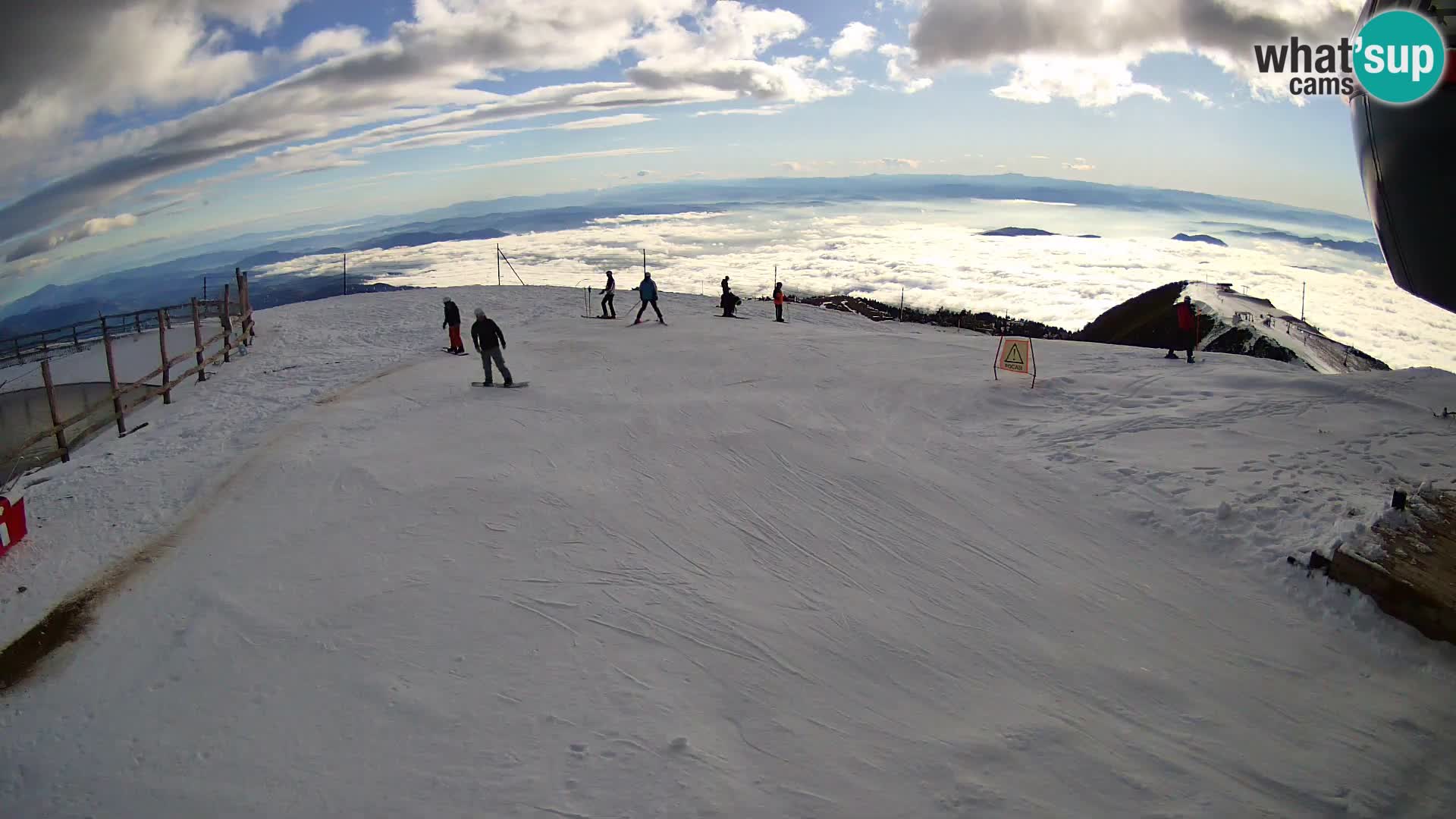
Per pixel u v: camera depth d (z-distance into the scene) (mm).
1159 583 9234
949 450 13836
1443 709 6980
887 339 23719
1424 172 5816
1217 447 12484
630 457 13820
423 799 6332
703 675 7777
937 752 6645
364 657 8234
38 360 26344
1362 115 6301
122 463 14414
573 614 8898
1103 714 7066
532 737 6977
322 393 18531
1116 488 11555
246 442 14961
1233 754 6551
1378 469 11125
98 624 9211
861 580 9555
